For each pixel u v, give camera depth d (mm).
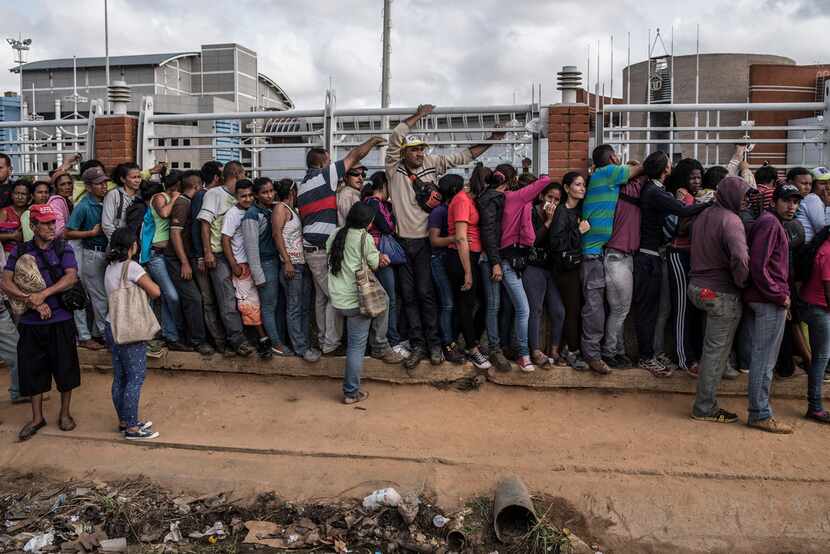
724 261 5570
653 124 16312
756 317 5602
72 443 5840
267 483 5176
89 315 7477
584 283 6387
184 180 6934
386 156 6859
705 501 4793
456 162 7336
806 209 6301
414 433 5824
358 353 6348
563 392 6562
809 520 4625
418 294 6672
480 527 4645
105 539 4652
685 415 6066
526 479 5070
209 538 4672
